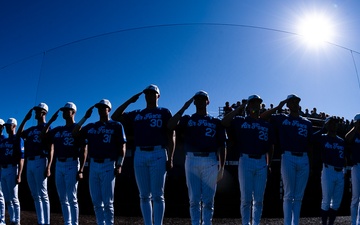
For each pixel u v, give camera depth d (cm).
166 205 1230
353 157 757
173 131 591
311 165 664
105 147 612
